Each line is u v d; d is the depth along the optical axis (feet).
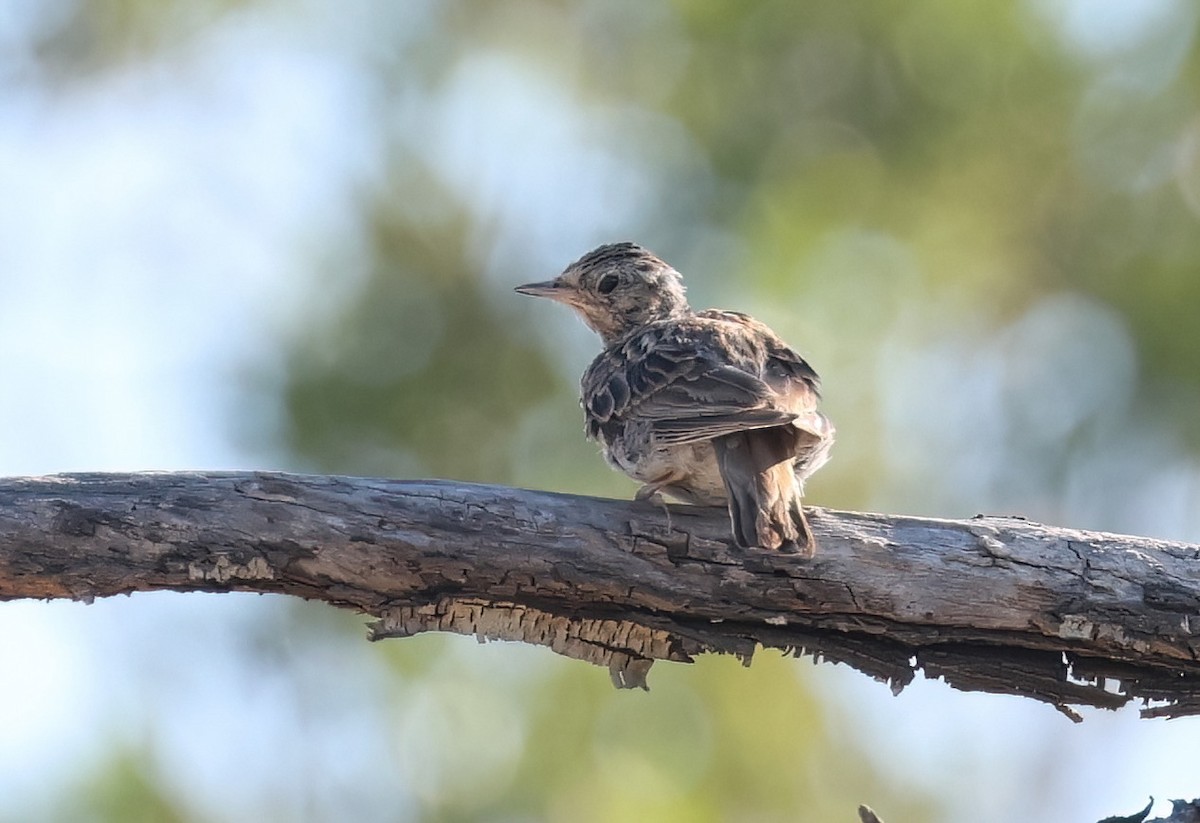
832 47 52.24
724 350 33.96
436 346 48.88
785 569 28.58
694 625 29.01
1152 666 28.89
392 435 47.39
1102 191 51.98
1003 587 28.55
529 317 49.70
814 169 52.13
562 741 45.73
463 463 47.65
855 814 47.91
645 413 32.32
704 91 53.06
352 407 47.24
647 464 32.42
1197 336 49.42
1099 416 50.37
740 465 29.99
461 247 50.39
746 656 29.14
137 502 27.48
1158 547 28.81
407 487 28.30
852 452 51.57
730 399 31.27
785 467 30.25
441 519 28.14
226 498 27.71
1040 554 28.68
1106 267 51.57
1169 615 28.40
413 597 28.48
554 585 28.48
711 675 47.06
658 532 28.48
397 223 50.39
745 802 46.57
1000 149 52.19
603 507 28.73
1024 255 52.37
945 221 52.49
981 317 52.90
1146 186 51.75
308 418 47.14
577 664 46.26
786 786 46.93
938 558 28.66
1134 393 49.96
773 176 51.62
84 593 27.81
